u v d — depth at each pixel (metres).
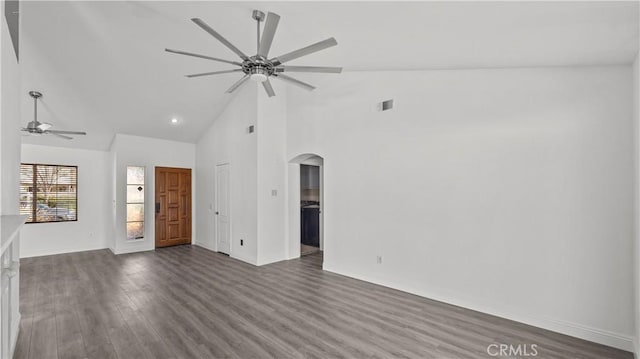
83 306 3.45
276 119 5.59
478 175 3.35
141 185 6.65
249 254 5.49
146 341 2.68
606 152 2.67
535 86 3.01
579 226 2.78
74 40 3.90
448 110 3.58
